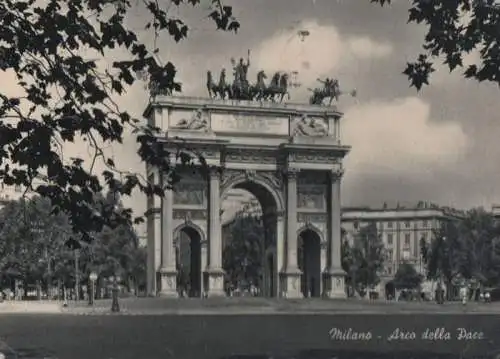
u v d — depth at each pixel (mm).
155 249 144875
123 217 23641
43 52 21531
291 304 126188
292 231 151250
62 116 22047
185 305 122875
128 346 52281
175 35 22969
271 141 152000
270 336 62000
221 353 47438
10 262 159250
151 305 123688
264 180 152000
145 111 151750
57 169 21859
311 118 153875
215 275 145000
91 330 69562
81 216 23031
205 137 145500
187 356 45969
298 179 154375
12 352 47719
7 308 124688
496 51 24094
